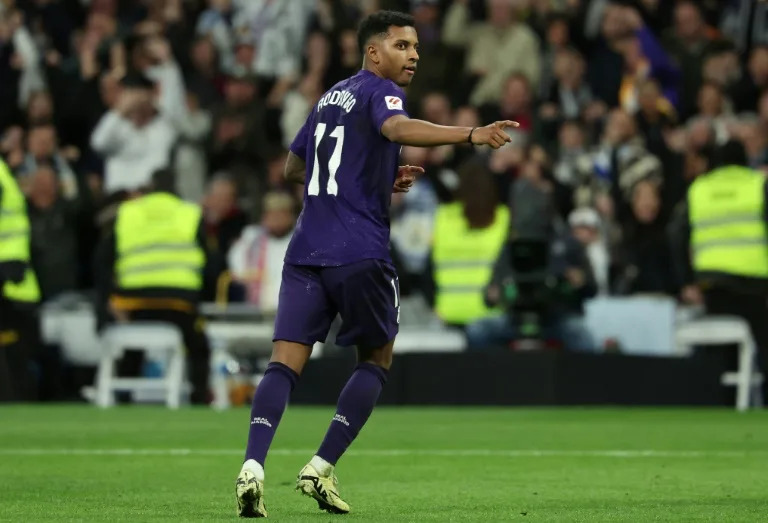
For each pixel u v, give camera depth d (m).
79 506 19.33
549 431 35.19
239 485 17.03
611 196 52.16
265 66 61.69
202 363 47.91
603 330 46.47
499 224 46.59
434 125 17.53
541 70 59.62
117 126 55.72
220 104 59.09
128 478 23.72
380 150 18.17
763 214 45.66
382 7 60.69
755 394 47.94
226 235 54.25
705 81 57.25
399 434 34.28
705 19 64.25
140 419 39.62
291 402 46.69
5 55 59.56
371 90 18.23
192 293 47.62
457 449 30.17
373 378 18.55
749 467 26.05
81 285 56.59
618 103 59.66
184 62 61.34
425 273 47.34
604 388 44.88
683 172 52.19
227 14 63.56
